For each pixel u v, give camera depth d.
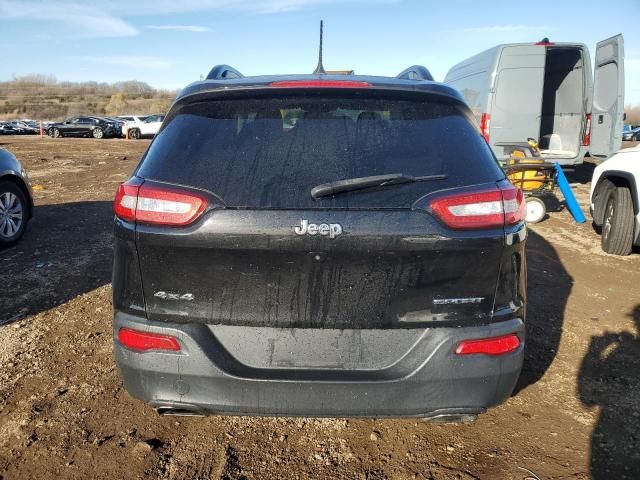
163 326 2.24
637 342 3.92
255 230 2.13
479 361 2.23
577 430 2.87
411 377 2.19
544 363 3.60
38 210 8.59
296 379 2.19
